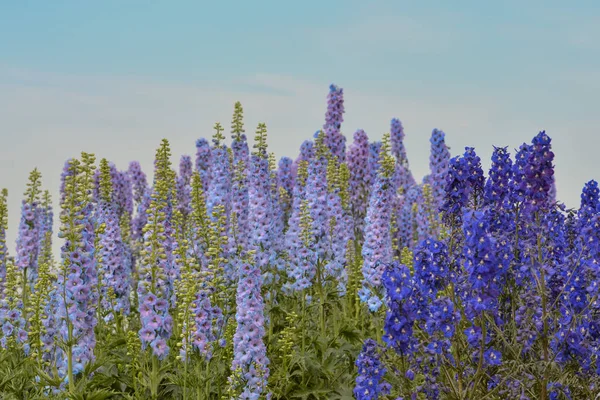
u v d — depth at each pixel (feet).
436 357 27.32
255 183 43.09
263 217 42.42
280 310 41.01
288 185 60.13
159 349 29.73
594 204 34.65
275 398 34.65
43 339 33.60
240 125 50.49
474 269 26.40
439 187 64.28
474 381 28.19
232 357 33.58
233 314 37.83
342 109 62.90
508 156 32.89
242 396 29.45
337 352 36.96
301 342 38.65
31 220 44.80
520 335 28.58
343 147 61.93
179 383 30.35
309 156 59.62
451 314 27.61
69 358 29.66
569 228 35.24
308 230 40.37
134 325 43.42
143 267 30.78
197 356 30.37
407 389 27.81
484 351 28.07
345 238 46.91
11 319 35.73
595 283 29.76
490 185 32.81
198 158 57.26
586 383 29.76
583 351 28.40
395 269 27.53
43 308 34.81
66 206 30.09
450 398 27.20
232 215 41.52
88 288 30.01
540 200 30.63
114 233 41.34
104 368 33.50
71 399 29.09
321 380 35.58
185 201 58.44
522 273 30.81
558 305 31.07
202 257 39.04
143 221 60.54
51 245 52.90
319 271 40.34
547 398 28.45
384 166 42.04
